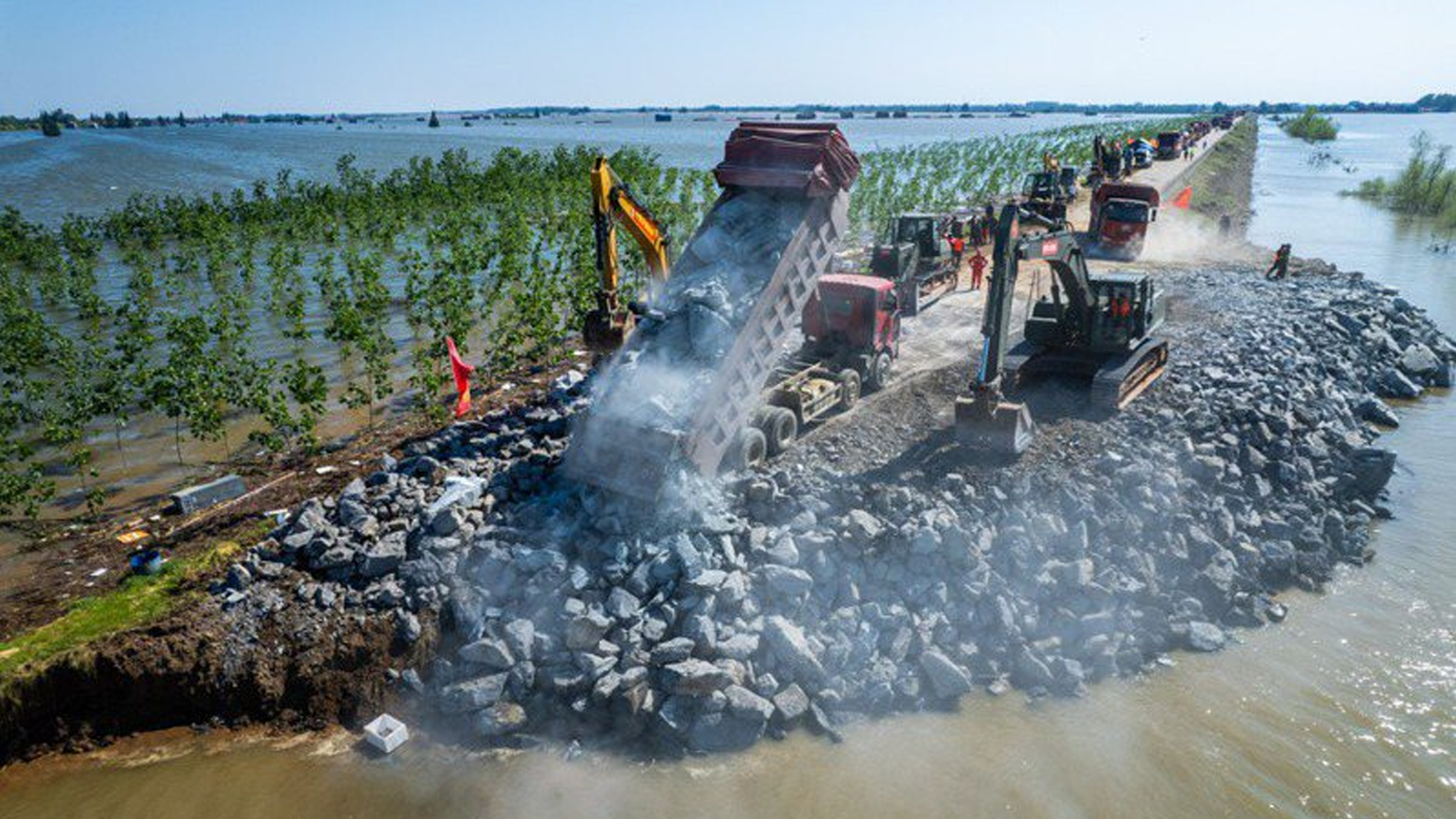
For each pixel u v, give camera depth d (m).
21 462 18.72
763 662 12.04
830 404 17.86
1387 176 84.69
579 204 52.16
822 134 15.88
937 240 28.80
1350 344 25.11
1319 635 13.60
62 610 12.68
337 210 58.41
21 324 27.20
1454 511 17.44
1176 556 14.35
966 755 11.17
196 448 19.64
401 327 29.67
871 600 12.98
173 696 11.73
